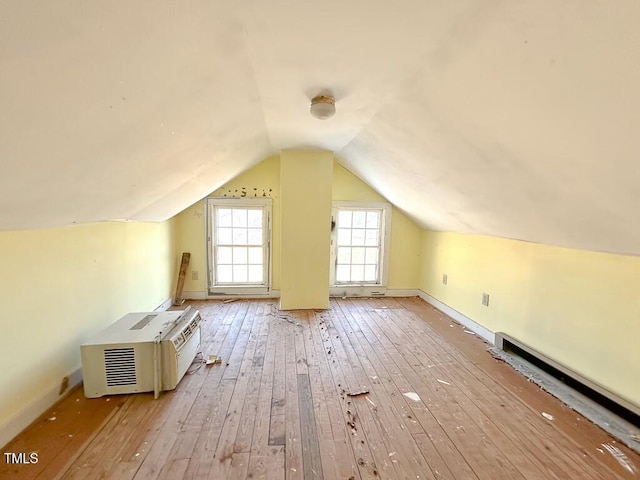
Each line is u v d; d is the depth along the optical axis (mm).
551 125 1258
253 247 4215
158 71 1052
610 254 1900
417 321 3486
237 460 1485
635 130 1032
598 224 1675
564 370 2184
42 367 1777
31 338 1703
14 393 1598
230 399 1969
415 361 2539
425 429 1732
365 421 1786
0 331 1521
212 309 3744
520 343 2596
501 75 1200
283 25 1128
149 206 2621
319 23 1116
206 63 1207
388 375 2307
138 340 1993
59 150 1113
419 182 2820
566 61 981
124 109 1125
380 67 1465
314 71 1506
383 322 3428
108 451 1521
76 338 2078
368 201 4344
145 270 3145
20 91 772
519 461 1519
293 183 3582
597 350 1986
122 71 943
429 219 3764
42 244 1780
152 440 1603
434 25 1124
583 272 2078
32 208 1434
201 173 2582
